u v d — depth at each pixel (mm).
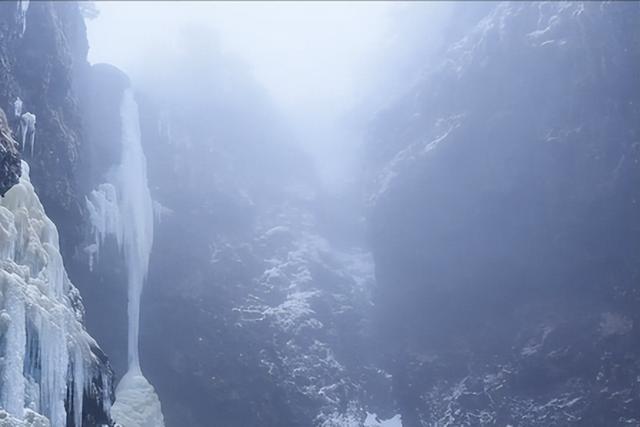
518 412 44250
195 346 47812
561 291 47219
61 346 33812
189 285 49906
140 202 51656
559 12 50344
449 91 53781
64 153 43938
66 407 34938
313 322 49344
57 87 45938
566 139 47594
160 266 50781
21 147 40812
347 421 46000
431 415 46281
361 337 50000
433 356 48219
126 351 47406
